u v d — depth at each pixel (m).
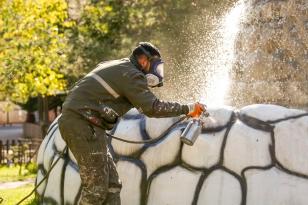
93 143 6.22
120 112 6.30
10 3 22.70
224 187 6.65
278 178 6.58
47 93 24.00
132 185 7.15
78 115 6.21
